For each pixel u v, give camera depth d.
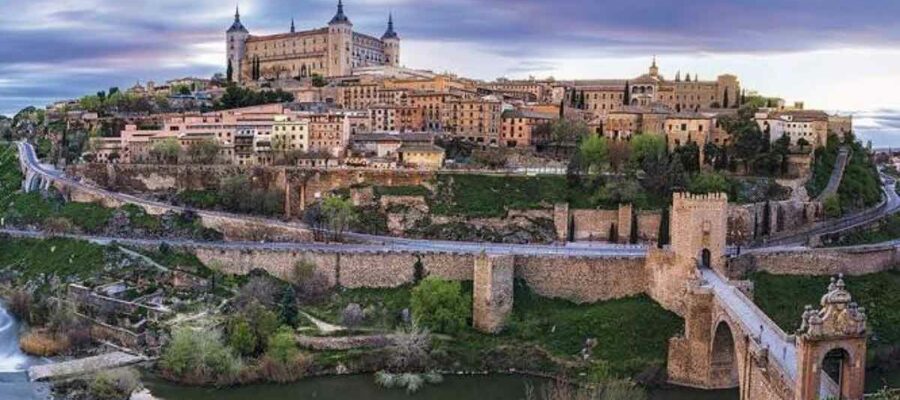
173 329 192.50
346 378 182.88
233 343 186.88
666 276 197.38
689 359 178.50
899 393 99.62
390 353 188.88
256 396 172.38
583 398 153.75
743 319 152.38
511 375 186.25
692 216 191.75
